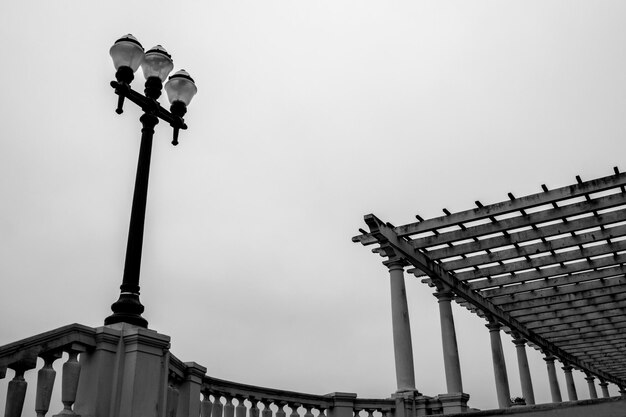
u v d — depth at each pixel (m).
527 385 14.78
